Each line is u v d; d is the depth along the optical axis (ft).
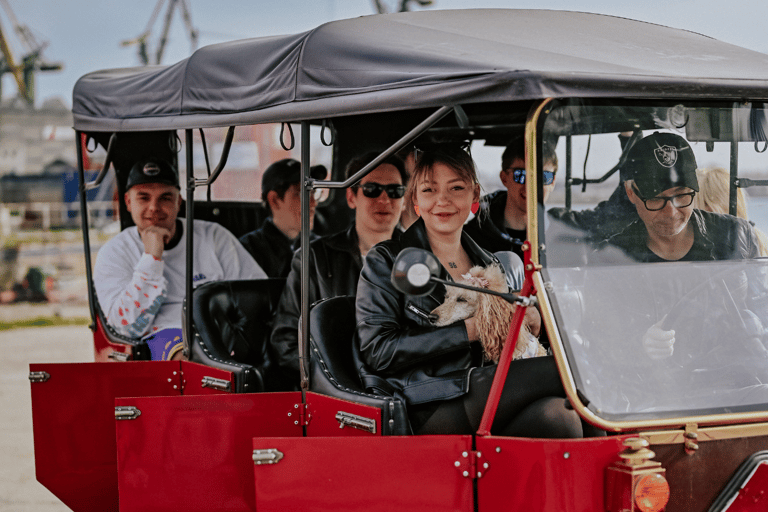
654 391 7.28
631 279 7.61
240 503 9.42
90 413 11.91
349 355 9.75
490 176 11.58
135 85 12.44
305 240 9.25
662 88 7.16
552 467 6.77
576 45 8.30
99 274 15.56
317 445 7.53
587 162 7.43
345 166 14.64
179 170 16.37
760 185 8.33
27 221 52.03
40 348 32.68
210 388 11.41
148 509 9.50
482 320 9.41
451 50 7.75
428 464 7.32
